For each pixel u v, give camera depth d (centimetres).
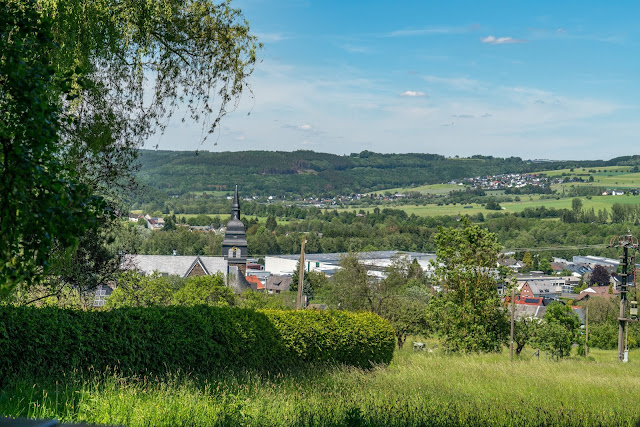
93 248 1619
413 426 966
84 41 1270
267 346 1792
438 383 1630
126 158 1449
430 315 3941
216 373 1545
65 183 650
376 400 1207
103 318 1305
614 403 1377
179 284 7288
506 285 4022
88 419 850
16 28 671
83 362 1257
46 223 618
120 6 1350
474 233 3884
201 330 1542
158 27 1461
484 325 3894
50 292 1711
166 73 1491
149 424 857
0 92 647
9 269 641
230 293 5319
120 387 1058
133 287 2769
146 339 1391
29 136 620
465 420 1036
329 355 2048
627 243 4481
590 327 8581
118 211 1590
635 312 4425
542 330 5753
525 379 1856
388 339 2333
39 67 650
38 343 1164
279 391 1266
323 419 961
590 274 17825
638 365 3281
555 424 1053
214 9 1509
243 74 1541
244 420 916
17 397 923
